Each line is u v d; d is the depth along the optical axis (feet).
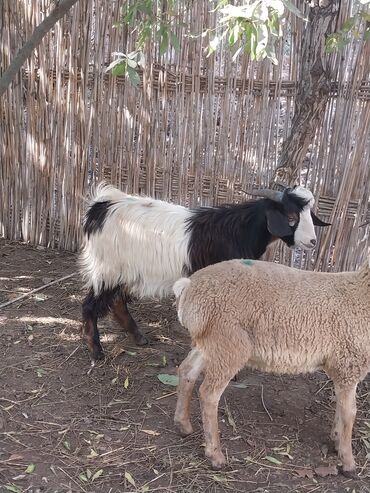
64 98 11.30
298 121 9.31
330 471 7.12
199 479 6.91
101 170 11.34
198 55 10.19
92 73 11.02
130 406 7.93
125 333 9.46
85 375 8.45
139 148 11.02
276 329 6.83
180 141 10.68
